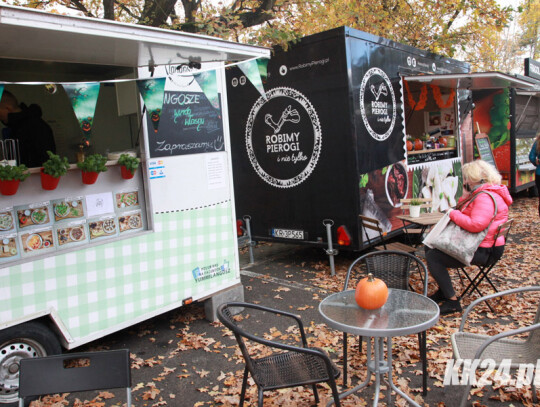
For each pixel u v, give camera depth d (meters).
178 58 3.80
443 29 12.80
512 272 6.01
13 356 3.42
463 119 8.81
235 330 2.54
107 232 3.96
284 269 6.71
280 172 6.63
